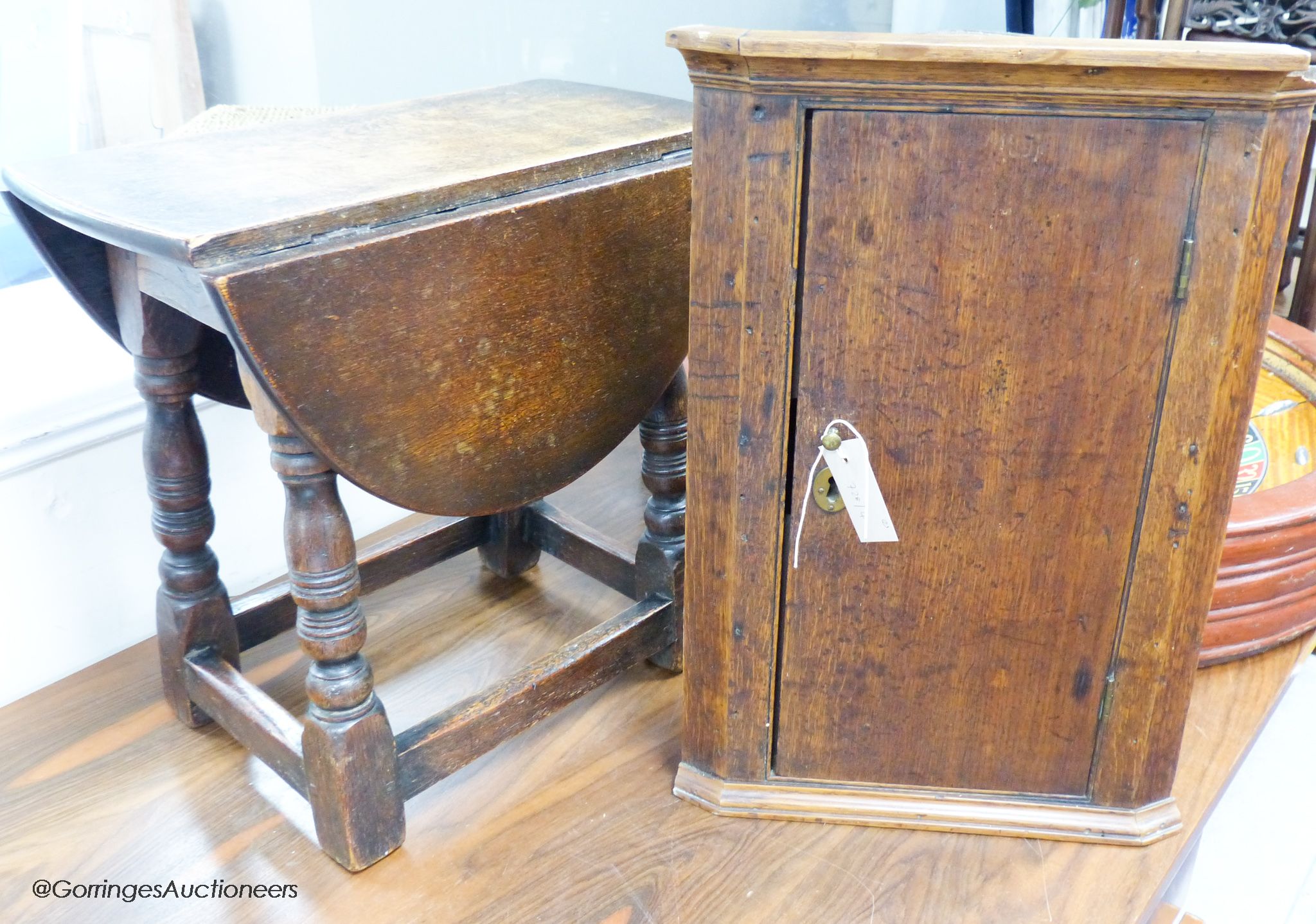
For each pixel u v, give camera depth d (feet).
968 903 3.48
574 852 3.69
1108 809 3.70
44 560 4.47
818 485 3.31
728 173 2.98
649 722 4.31
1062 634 3.46
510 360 3.45
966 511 3.31
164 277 3.23
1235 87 2.75
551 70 6.10
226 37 5.19
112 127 5.10
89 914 3.48
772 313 3.10
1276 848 4.81
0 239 5.00
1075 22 6.29
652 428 4.19
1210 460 3.17
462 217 3.18
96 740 4.25
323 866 3.66
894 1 6.20
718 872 3.60
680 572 4.33
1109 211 2.93
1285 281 5.98
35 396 4.26
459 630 4.84
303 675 4.58
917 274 3.03
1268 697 4.32
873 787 3.79
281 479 3.23
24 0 4.72
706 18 6.15
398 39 5.58
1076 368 3.11
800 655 3.59
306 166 3.41
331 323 2.97
